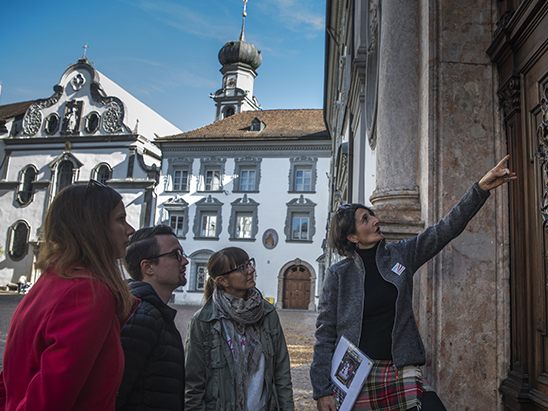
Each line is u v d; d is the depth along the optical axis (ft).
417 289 10.47
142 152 118.42
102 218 4.88
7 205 122.01
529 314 9.02
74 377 4.00
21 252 119.14
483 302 9.86
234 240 104.73
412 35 12.14
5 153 125.18
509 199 10.07
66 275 4.52
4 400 4.63
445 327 9.77
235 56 156.25
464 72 10.75
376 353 7.63
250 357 7.79
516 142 9.78
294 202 103.60
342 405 7.59
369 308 7.84
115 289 4.66
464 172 10.37
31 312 4.39
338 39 56.70
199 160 109.29
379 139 12.29
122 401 5.75
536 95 9.01
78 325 4.16
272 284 101.35
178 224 108.06
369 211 8.43
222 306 7.95
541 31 8.64
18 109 142.41
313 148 105.29
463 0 11.04
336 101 63.00
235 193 106.63
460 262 9.97
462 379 9.61
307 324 62.28
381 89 12.50
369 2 23.59
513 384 9.15
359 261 8.21
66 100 124.36
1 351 27.14
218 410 7.50
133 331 5.88
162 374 6.04
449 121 10.55
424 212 10.64
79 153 119.55
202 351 7.82
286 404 8.04
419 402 7.36
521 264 9.39
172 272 6.98
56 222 4.77
